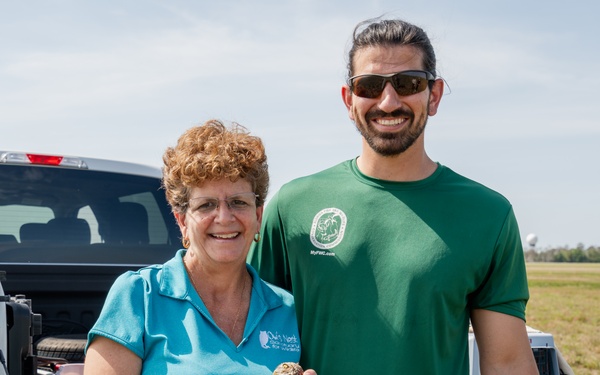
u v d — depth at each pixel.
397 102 3.25
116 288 3.09
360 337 3.25
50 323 4.69
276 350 3.19
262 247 3.60
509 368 3.29
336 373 3.27
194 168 3.07
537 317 16.41
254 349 3.14
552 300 20.69
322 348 3.31
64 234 4.92
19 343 3.32
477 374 4.14
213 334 3.09
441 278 3.19
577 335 13.48
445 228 3.25
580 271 39.28
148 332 3.02
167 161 3.23
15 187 4.86
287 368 2.95
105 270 4.89
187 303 3.12
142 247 5.07
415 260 3.21
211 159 3.06
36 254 4.83
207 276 3.21
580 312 17.38
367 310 3.25
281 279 3.61
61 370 3.71
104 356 2.98
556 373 4.41
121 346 2.99
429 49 3.38
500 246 3.26
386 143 3.27
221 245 3.12
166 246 5.13
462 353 3.34
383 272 3.25
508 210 3.32
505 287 3.29
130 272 3.17
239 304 3.25
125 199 5.09
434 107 3.55
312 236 3.37
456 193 3.31
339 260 3.30
